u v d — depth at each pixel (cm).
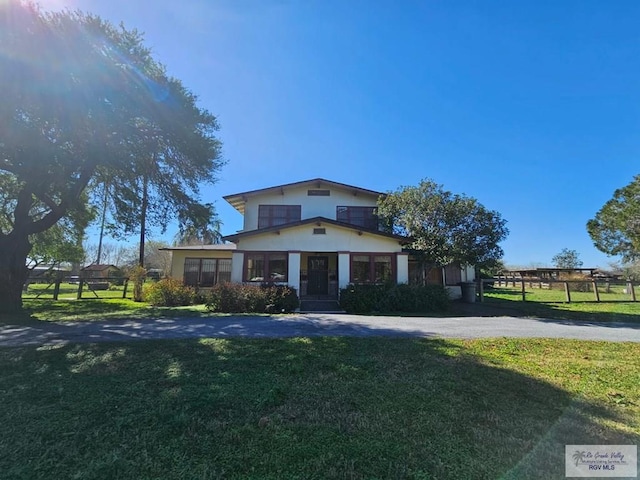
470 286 1769
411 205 1586
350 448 293
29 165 1131
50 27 946
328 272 1789
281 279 1547
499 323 999
